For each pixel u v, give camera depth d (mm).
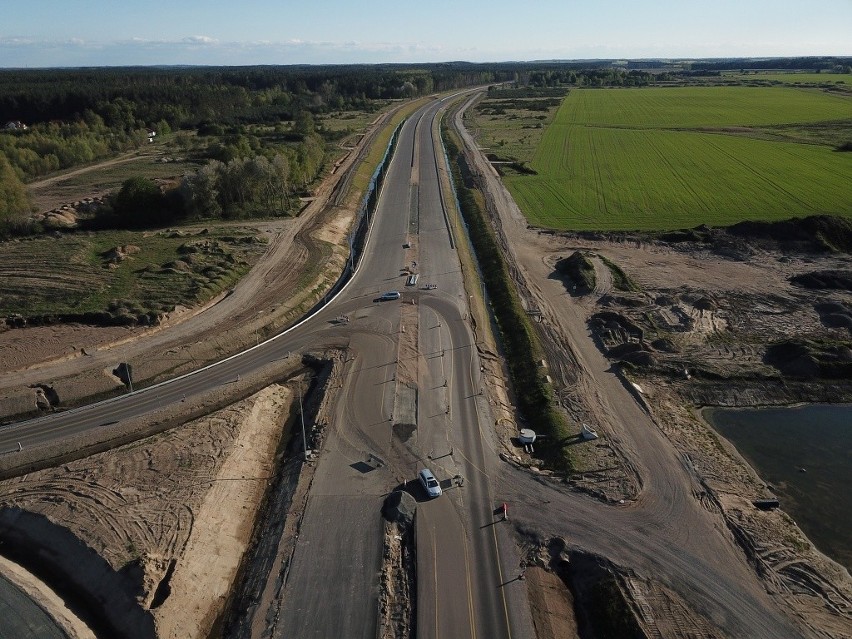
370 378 54656
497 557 35875
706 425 50781
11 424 49156
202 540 37062
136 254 82375
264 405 52031
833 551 38094
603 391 54500
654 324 66625
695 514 39719
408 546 36812
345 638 30656
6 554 37062
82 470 43156
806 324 66250
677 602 33188
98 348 59281
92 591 34156
